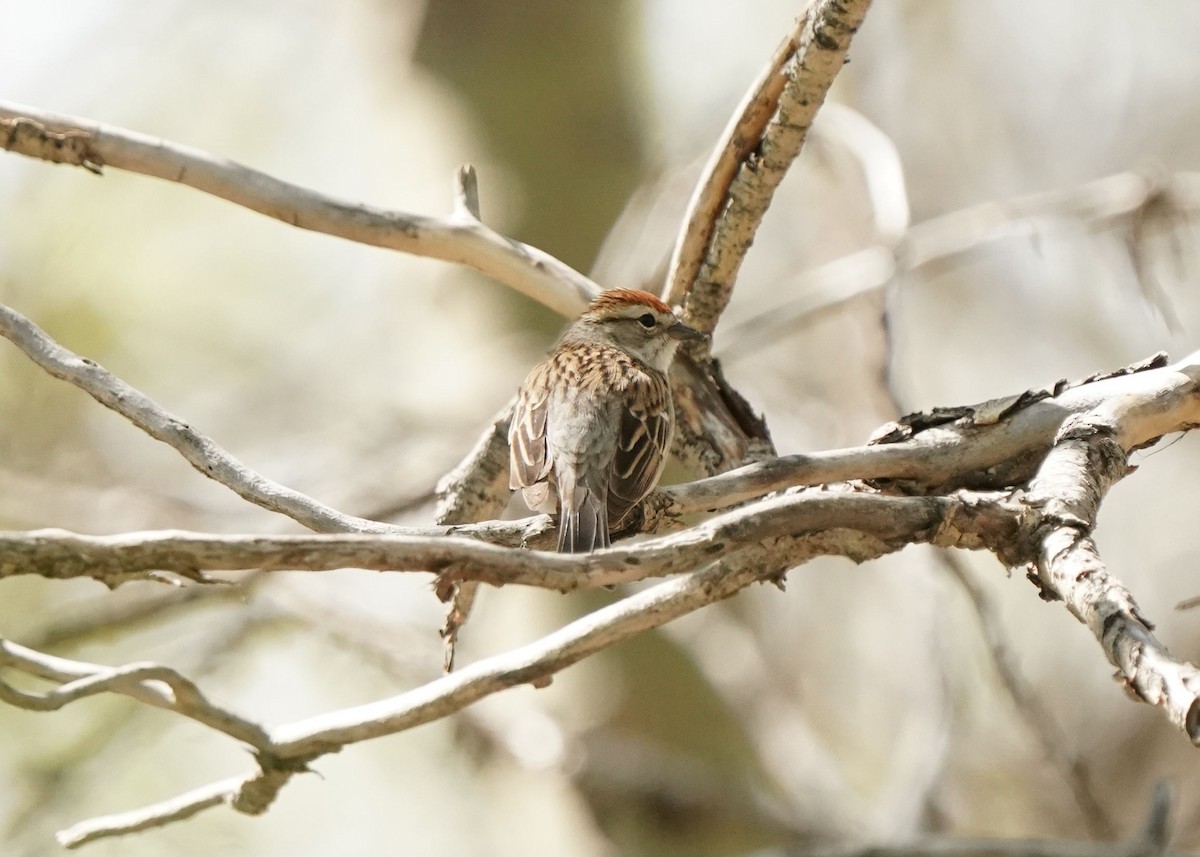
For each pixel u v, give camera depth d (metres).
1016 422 6.52
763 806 12.43
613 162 13.59
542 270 7.98
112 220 15.17
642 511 7.12
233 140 16.88
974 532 5.69
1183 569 17.44
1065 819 14.82
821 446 13.21
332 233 7.79
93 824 6.07
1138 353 16.80
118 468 14.44
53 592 12.60
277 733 5.82
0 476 13.45
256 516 13.20
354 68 15.04
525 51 13.83
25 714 12.24
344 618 12.94
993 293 17.62
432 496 11.65
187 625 13.37
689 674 12.98
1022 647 16.53
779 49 7.23
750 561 5.61
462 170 8.03
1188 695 4.69
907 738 12.94
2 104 7.49
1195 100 18.06
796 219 16.03
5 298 14.59
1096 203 11.31
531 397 8.41
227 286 15.99
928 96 17.61
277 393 15.95
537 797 12.92
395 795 13.79
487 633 12.78
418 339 13.20
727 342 11.38
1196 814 15.52
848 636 16.27
